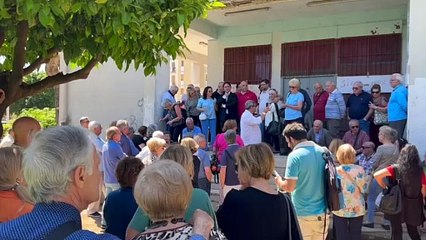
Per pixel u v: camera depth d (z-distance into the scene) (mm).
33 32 2711
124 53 2896
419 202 5020
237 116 10555
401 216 5008
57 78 3176
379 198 5258
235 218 2564
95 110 12578
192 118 10125
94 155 1484
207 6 3201
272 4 10344
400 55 10727
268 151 2713
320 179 4117
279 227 2570
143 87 11656
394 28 10797
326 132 8422
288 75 12211
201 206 2658
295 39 12125
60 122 13070
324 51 11719
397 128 7895
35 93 3133
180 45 3018
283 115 9711
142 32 2672
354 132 8227
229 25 12914
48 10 2084
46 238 1242
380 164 6176
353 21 11320
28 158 1394
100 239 1291
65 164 1360
